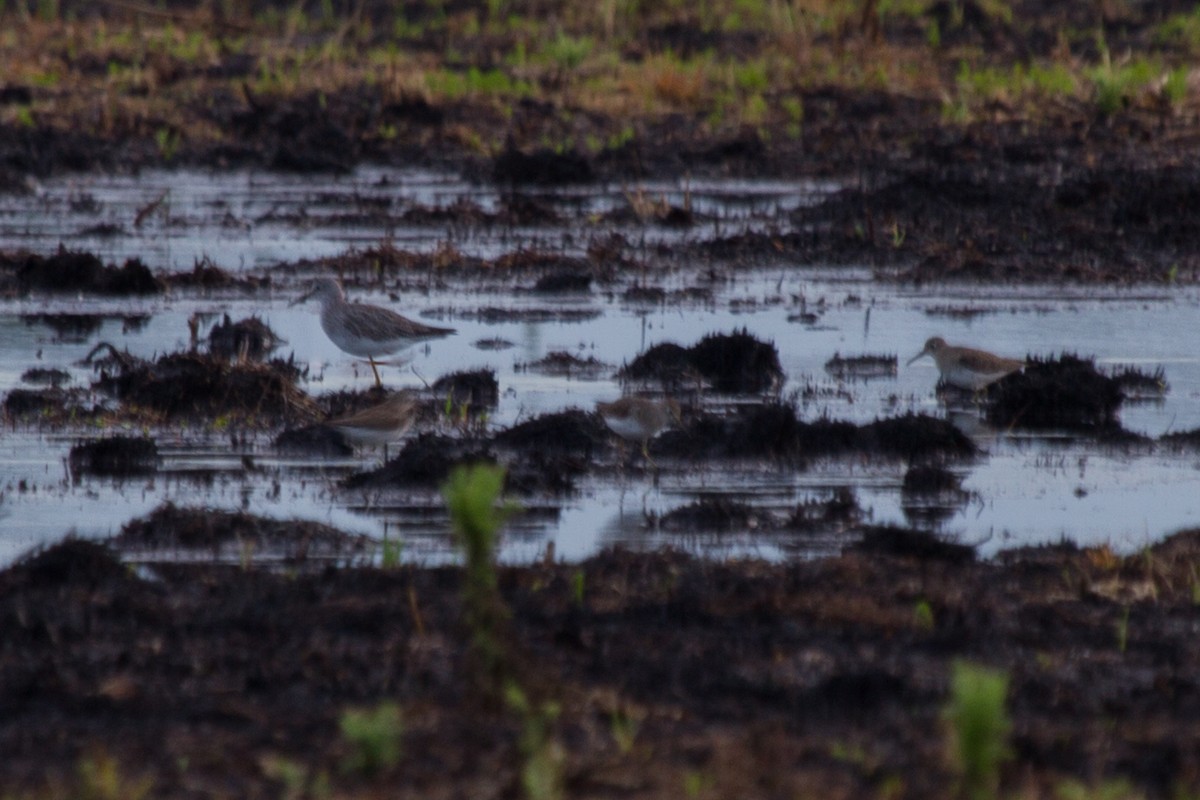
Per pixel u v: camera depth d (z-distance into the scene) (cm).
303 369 3941
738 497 3050
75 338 4188
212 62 7594
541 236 5466
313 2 8750
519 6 8744
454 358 4041
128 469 3192
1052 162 6144
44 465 3209
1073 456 3347
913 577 2511
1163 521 2922
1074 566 2588
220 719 1956
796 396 3725
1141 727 1970
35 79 7212
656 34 8288
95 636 2234
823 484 3147
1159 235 5272
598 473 3180
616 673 2106
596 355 4069
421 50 8062
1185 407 3666
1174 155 6184
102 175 6319
